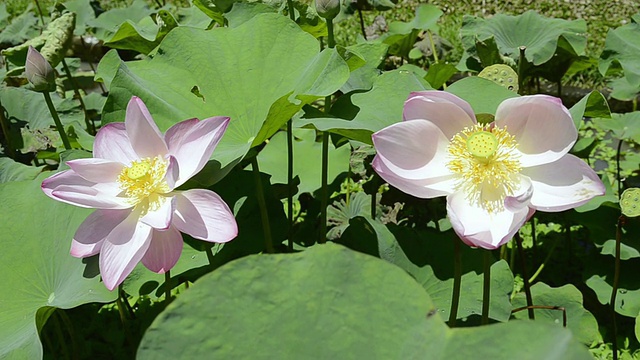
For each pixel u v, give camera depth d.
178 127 1.12
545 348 0.77
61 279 1.18
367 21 2.82
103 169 1.11
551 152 1.04
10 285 1.18
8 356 1.06
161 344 0.82
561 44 1.71
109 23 2.18
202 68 1.28
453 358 0.80
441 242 1.28
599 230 1.47
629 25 1.75
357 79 1.42
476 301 1.21
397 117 1.22
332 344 0.83
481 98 1.25
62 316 1.37
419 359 0.81
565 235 1.70
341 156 1.68
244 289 0.84
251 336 0.83
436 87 1.63
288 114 1.15
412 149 1.07
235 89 1.26
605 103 1.33
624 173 2.01
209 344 0.83
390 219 1.54
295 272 0.85
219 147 1.21
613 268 1.47
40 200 1.24
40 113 1.75
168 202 1.09
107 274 1.07
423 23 2.01
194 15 1.80
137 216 1.09
